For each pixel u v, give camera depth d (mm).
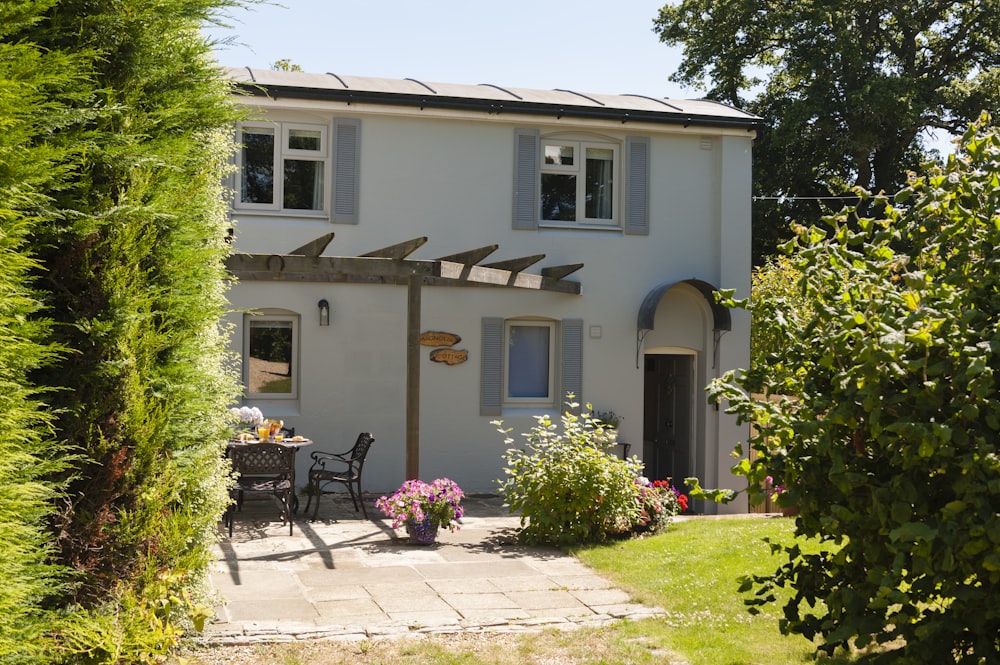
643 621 6762
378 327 13664
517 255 14234
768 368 4699
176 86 4918
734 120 14789
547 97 14773
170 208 4680
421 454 13820
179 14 4738
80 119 4020
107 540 4555
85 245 4336
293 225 13430
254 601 7105
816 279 4582
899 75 24422
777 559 8375
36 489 3652
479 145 14109
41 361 3920
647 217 14797
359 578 7977
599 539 9844
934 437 3643
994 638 4070
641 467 10648
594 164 14852
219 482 5820
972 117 22797
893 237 4578
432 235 13922
